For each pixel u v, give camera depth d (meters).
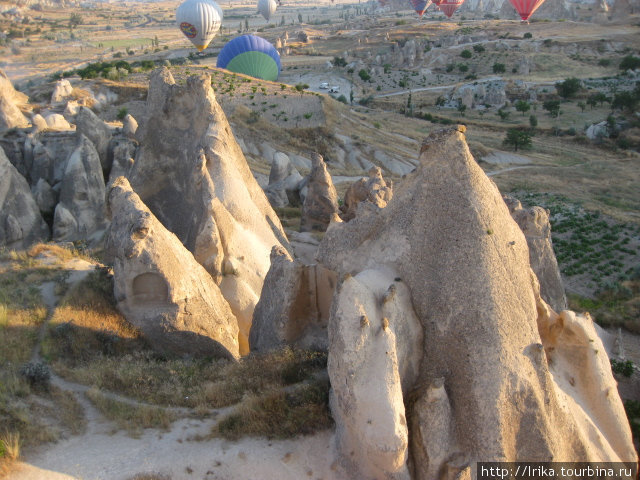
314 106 81.50
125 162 35.53
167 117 25.53
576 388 13.70
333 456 11.94
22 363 14.72
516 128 98.31
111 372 14.72
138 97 71.81
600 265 37.06
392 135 85.19
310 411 12.95
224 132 24.23
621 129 94.19
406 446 10.77
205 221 21.08
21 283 19.23
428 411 11.24
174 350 16.77
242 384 14.33
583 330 13.80
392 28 192.88
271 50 108.25
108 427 12.73
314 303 16.73
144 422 12.87
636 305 28.66
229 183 22.92
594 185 64.75
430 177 12.67
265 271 22.19
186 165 24.62
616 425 13.27
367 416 10.96
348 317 11.55
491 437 11.09
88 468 11.33
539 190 61.59
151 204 25.36
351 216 31.70
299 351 15.59
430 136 12.76
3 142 35.81
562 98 114.12
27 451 11.56
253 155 68.31
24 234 31.52
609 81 121.88
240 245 21.95
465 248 12.09
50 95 70.44
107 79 78.69
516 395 11.36
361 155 74.31
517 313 12.04
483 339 11.64
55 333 16.05
